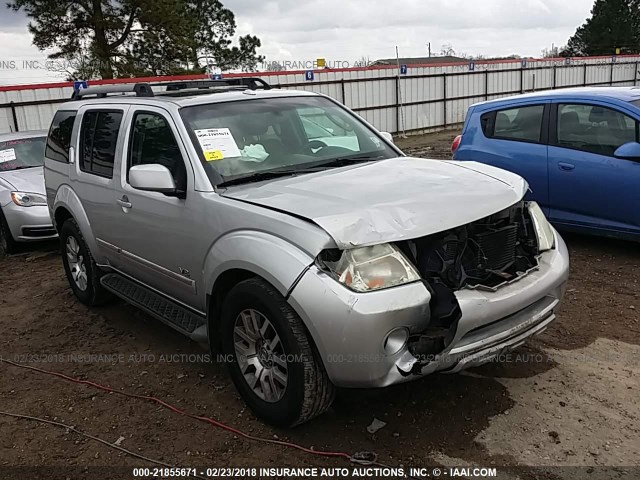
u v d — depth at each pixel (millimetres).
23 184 8250
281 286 3027
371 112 24141
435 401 3605
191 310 4121
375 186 3525
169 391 3973
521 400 3564
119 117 4715
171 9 26641
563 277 3566
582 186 6156
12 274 7266
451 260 3215
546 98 6617
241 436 3389
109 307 5707
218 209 3531
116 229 4680
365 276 2902
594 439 3166
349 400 3666
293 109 4520
